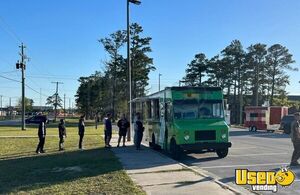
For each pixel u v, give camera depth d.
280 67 100.50
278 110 56.12
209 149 20.48
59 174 15.76
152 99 26.45
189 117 21.16
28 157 22.62
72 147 28.73
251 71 99.81
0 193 12.35
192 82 105.25
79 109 140.38
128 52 36.09
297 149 17.23
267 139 36.06
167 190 12.05
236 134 46.00
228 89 102.00
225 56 101.38
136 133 25.75
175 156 20.73
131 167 16.92
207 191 11.83
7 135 43.41
